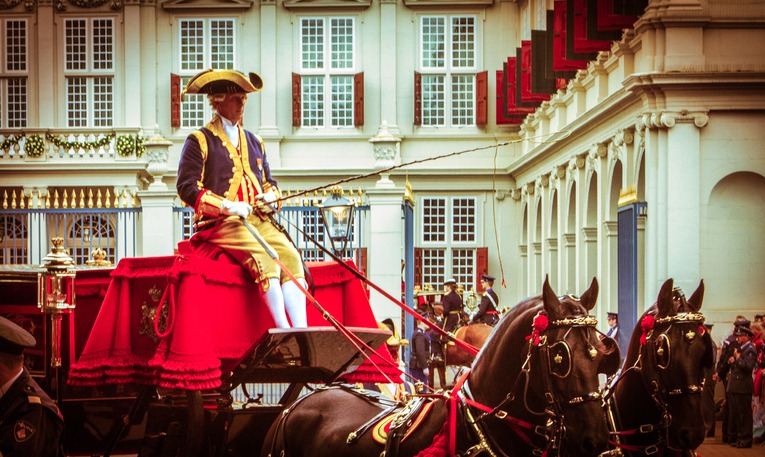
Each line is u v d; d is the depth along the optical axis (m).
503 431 6.23
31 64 39.47
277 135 39.28
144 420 9.84
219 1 39.66
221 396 8.82
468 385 6.52
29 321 9.71
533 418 6.13
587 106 28.75
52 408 5.89
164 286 8.66
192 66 39.84
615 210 26.02
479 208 39.56
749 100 21.42
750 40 21.42
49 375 9.52
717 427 20.53
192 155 8.90
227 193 8.93
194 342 8.02
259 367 8.61
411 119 39.72
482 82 39.22
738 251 21.64
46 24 39.38
